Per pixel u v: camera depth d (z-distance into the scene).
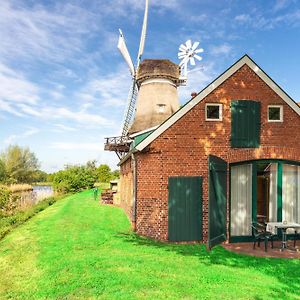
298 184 13.43
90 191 41.75
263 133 13.13
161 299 6.70
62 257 9.62
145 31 36.06
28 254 10.36
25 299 6.85
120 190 25.52
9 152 79.88
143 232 12.87
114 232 13.48
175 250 10.84
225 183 12.62
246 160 12.91
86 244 11.30
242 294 6.99
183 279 7.83
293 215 13.34
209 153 12.84
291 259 9.87
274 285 7.57
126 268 8.59
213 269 8.66
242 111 12.99
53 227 14.72
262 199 13.30
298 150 13.34
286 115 13.32
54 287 7.36
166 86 33.06
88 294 6.95
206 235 12.63
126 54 36.72
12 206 23.02
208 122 12.90
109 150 30.58
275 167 13.36
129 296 6.82
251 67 13.15
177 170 12.72
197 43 35.47
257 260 9.70
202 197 12.75
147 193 12.84
